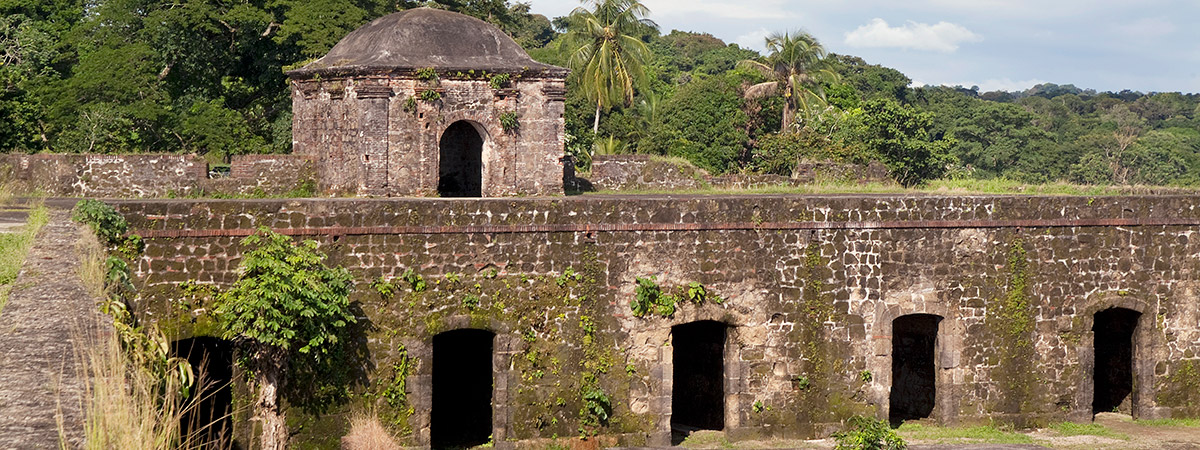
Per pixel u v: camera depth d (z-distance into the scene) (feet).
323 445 65.77
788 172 163.94
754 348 74.84
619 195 104.53
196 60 150.82
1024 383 79.36
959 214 77.82
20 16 171.73
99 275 42.98
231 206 63.52
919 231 77.20
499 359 69.77
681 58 332.80
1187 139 319.47
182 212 62.49
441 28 97.45
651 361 72.95
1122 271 81.10
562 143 98.94
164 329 61.87
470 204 68.64
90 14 177.47
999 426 78.89
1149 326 81.82
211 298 63.10
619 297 72.08
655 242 72.64
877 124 179.93
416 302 67.77
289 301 61.11
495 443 70.08
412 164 94.84
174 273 62.34
